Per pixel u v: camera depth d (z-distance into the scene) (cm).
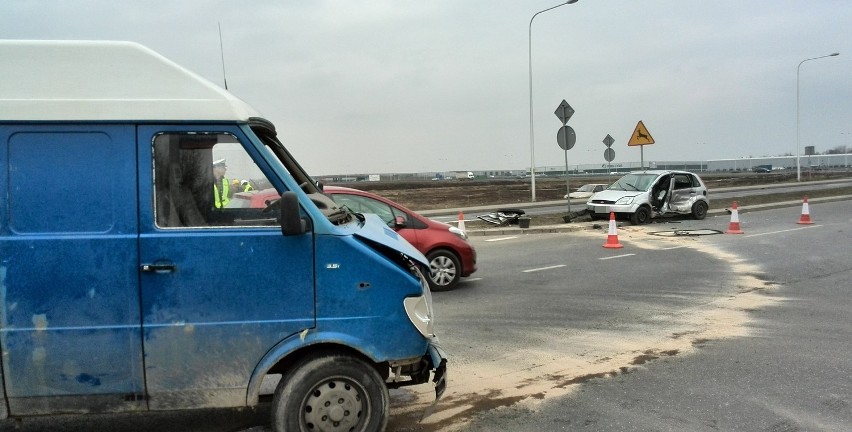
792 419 406
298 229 322
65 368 318
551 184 6353
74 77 317
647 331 642
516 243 1421
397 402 446
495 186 5962
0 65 313
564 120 1858
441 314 727
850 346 577
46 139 312
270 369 350
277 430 334
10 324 312
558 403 441
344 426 341
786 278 932
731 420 406
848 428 391
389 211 848
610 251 1263
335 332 338
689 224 1755
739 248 1258
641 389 468
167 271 321
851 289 846
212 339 328
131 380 324
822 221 1758
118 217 318
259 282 330
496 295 838
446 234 875
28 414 321
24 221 312
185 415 430
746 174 7575
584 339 614
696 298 803
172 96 325
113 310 319
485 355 562
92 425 412
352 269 340
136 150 319
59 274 313
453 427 400
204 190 329
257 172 334
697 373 503
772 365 521
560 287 890
